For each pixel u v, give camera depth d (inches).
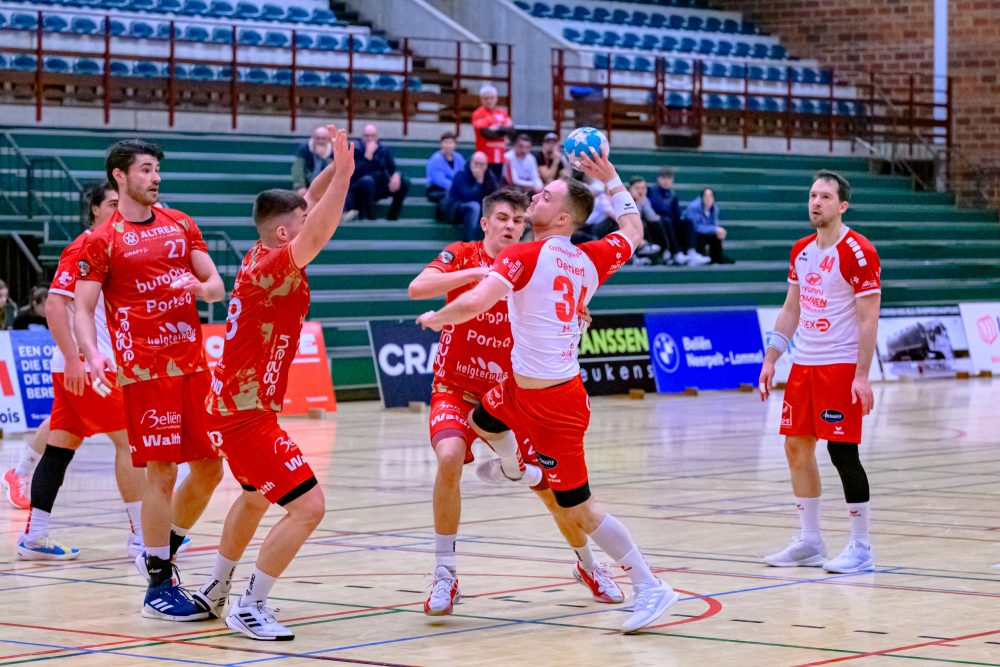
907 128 1504.7
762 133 1446.9
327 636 300.5
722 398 967.6
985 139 1460.4
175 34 1191.6
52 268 896.3
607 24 1480.1
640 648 287.6
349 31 1284.4
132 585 360.5
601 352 976.3
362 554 401.7
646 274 1099.9
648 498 512.1
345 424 794.2
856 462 378.6
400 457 640.4
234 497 520.1
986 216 1441.9
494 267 302.5
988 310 1173.1
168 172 1050.7
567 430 306.2
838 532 438.0
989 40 1456.7
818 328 382.3
